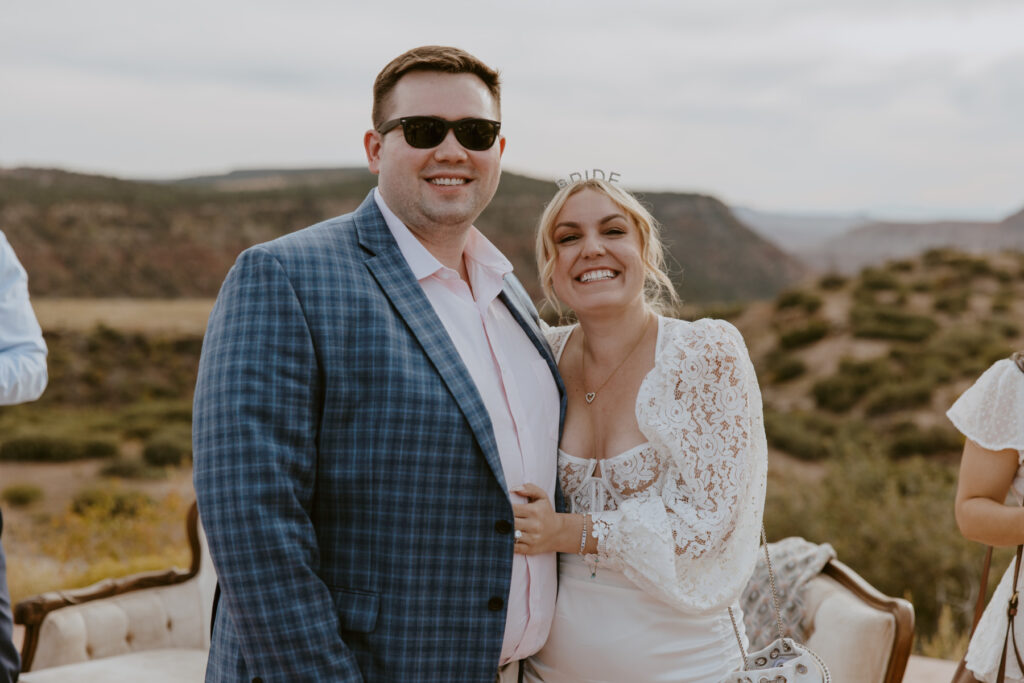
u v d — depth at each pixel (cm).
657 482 227
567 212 236
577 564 225
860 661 278
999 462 214
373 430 180
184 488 1852
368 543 180
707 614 224
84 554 953
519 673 236
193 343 3847
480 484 187
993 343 2366
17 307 272
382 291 190
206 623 388
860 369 2417
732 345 224
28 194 5466
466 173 204
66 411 3175
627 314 238
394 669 178
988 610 218
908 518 774
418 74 203
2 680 264
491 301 219
